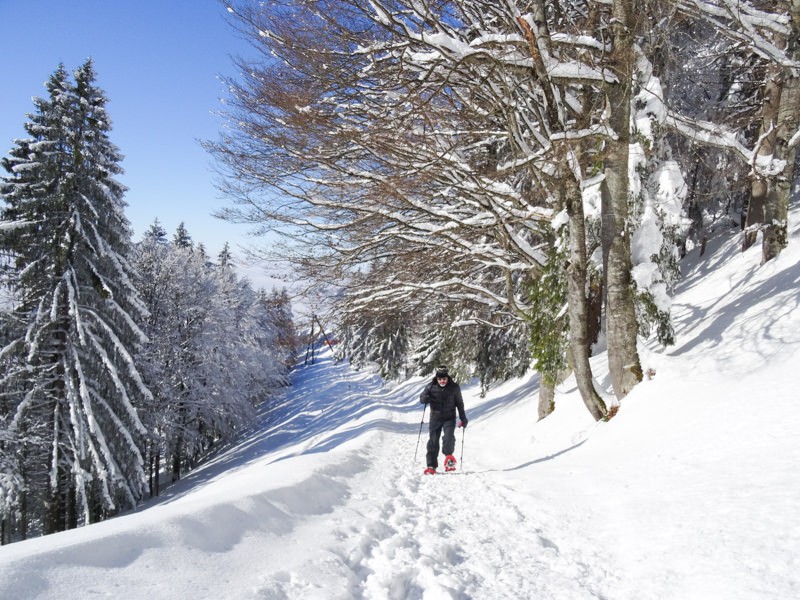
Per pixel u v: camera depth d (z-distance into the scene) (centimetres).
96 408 1720
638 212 823
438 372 720
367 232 1064
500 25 956
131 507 2302
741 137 1402
